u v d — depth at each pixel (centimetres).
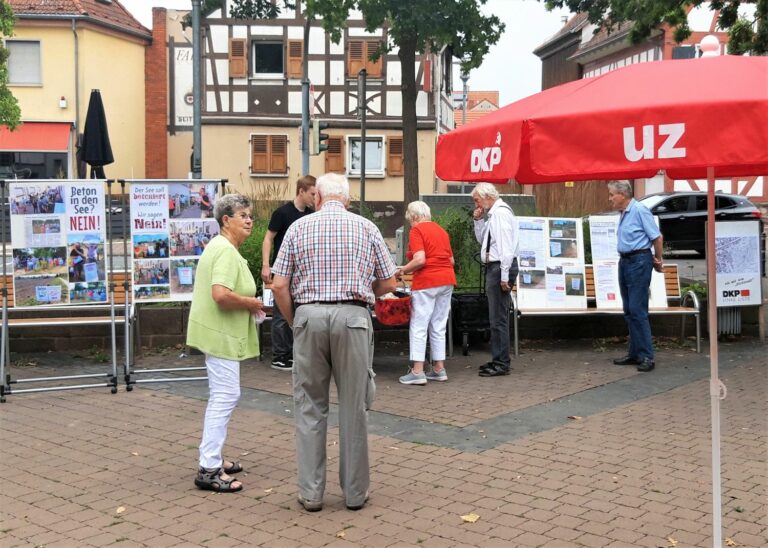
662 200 2164
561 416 723
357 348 505
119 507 520
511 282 871
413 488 552
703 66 421
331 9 1845
